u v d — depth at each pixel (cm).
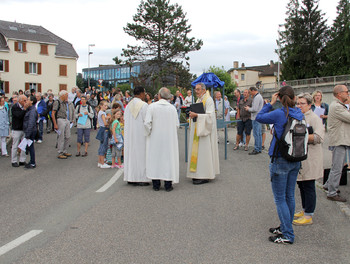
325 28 5562
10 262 400
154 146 731
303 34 5506
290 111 454
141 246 445
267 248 444
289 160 449
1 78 4784
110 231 496
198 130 768
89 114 1219
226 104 1533
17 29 5294
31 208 614
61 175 909
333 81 3547
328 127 666
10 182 834
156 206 618
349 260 412
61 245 447
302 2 5650
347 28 4897
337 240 474
